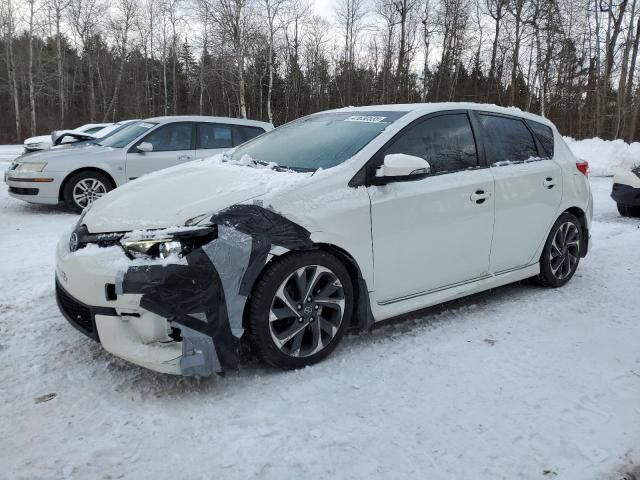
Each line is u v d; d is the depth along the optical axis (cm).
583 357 352
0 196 1010
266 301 305
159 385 304
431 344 367
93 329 298
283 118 5153
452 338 378
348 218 334
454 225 394
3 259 560
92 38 4522
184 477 230
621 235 726
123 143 882
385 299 365
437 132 402
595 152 1820
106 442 252
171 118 909
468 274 416
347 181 343
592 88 3288
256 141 459
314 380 313
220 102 5256
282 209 313
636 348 367
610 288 498
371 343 366
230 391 299
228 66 3083
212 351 284
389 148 370
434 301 391
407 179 357
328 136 400
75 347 350
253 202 308
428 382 315
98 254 291
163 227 292
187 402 287
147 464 238
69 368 322
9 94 4391
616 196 881
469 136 423
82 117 5156
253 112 5047
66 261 305
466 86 4222
